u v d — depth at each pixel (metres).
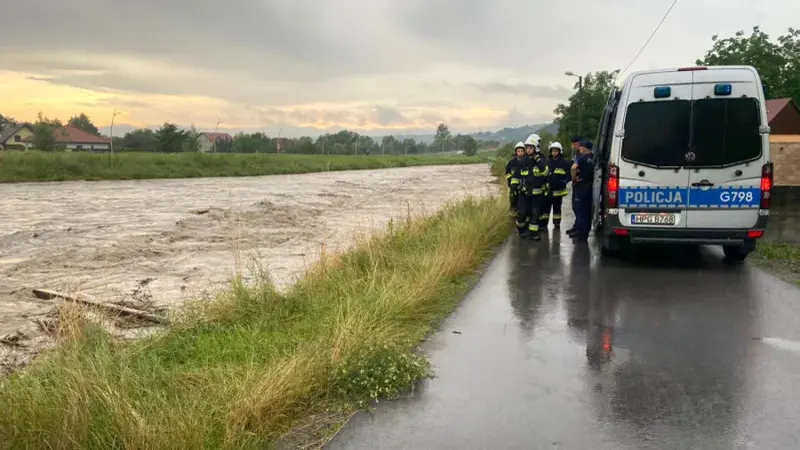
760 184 7.44
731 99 7.46
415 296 5.77
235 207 17.92
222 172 37.62
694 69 7.57
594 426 3.43
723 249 8.67
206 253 10.27
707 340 4.93
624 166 7.79
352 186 28.97
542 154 10.68
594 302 6.16
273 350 4.44
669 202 7.66
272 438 3.30
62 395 3.24
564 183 11.45
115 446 2.98
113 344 4.59
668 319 5.53
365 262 7.27
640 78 7.75
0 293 7.36
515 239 10.55
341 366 4.04
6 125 87.88
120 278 8.30
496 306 6.04
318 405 3.73
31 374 3.76
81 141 83.31
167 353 4.51
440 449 3.19
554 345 4.84
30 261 9.51
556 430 3.39
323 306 5.55
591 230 11.89
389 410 3.66
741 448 3.17
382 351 4.31
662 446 3.20
